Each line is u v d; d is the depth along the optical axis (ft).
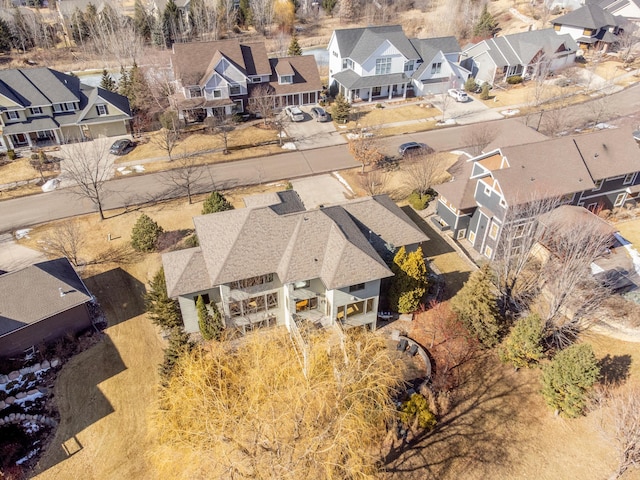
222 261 97.81
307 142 189.47
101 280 120.67
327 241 101.19
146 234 126.93
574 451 82.74
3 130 176.65
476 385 94.22
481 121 205.05
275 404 74.13
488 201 122.21
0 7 322.75
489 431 85.97
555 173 120.16
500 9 353.51
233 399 77.20
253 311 104.58
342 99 202.49
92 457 83.61
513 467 80.43
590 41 269.03
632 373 93.50
